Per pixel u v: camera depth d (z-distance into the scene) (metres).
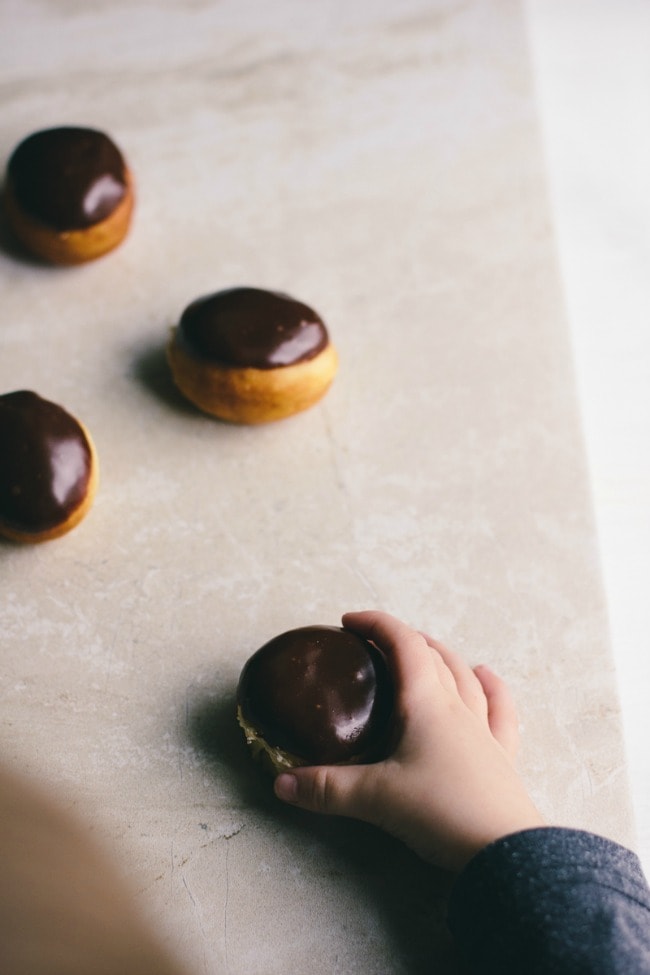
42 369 0.63
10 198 0.64
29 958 0.51
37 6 0.74
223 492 0.61
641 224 0.72
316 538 0.60
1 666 0.56
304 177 0.69
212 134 0.70
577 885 0.47
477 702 0.54
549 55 0.78
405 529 0.60
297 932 0.52
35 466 0.56
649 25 0.78
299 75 0.72
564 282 0.66
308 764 0.52
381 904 0.52
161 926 0.52
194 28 0.74
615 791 0.55
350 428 0.62
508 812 0.50
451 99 0.72
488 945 0.48
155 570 0.59
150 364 0.64
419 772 0.50
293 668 0.52
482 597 0.59
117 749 0.55
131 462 0.61
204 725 0.56
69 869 0.53
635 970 0.46
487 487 0.61
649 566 0.62
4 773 0.54
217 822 0.54
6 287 0.65
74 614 0.58
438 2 0.75
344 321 0.65
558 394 0.63
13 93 0.71
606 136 0.75
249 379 0.59
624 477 0.64
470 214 0.68
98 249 0.64
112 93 0.71
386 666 0.53
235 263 0.67
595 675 0.57
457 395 0.63
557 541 0.60
